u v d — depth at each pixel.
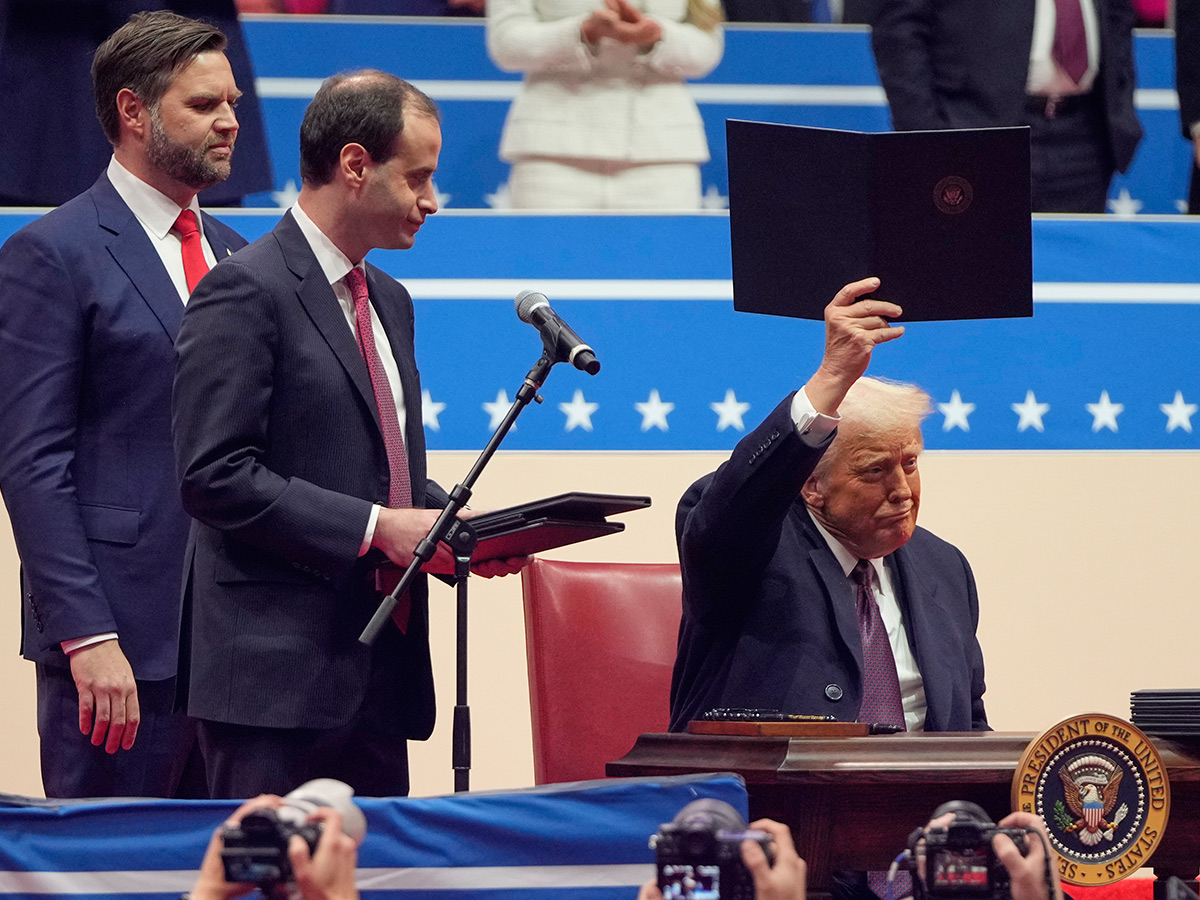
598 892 7.10
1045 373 16.91
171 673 11.61
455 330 16.20
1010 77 16.28
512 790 7.23
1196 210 17.20
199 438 9.72
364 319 10.57
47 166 15.24
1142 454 17.02
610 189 16.39
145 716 11.67
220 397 9.76
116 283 11.73
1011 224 9.70
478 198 16.30
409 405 10.80
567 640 12.80
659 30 16.14
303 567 9.88
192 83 11.91
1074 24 16.53
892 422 10.23
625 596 13.05
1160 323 16.91
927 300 9.83
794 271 9.95
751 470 9.62
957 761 8.20
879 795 8.27
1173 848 8.27
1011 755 8.22
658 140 16.38
